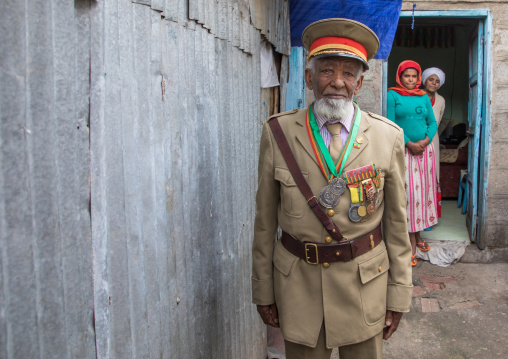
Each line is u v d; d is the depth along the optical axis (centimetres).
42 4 83
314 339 161
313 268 161
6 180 77
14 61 77
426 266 444
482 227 453
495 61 437
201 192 171
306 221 160
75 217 94
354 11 321
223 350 201
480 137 457
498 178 447
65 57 90
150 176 129
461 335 316
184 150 154
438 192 503
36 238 83
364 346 167
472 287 394
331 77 155
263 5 251
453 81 822
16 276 79
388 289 171
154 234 133
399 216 168
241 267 228
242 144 226
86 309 98
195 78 162
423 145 428
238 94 216
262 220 174
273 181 169
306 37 167
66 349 92
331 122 162
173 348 148
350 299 159
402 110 434
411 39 805
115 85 109
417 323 333
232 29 202
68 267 92
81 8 95
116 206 111
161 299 139
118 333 113
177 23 145
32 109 82
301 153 162
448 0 436
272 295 176
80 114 96
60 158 89
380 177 160
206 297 180
